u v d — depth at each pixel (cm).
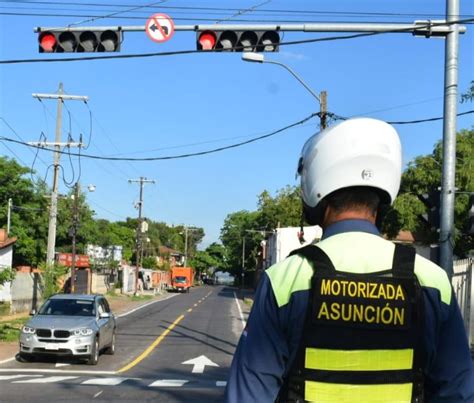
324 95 1827
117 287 6344
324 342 178
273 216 7900
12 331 2153
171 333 2434
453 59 1035
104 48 1105
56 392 1055
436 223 1031
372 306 178
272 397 180
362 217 198
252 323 185
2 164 4203
